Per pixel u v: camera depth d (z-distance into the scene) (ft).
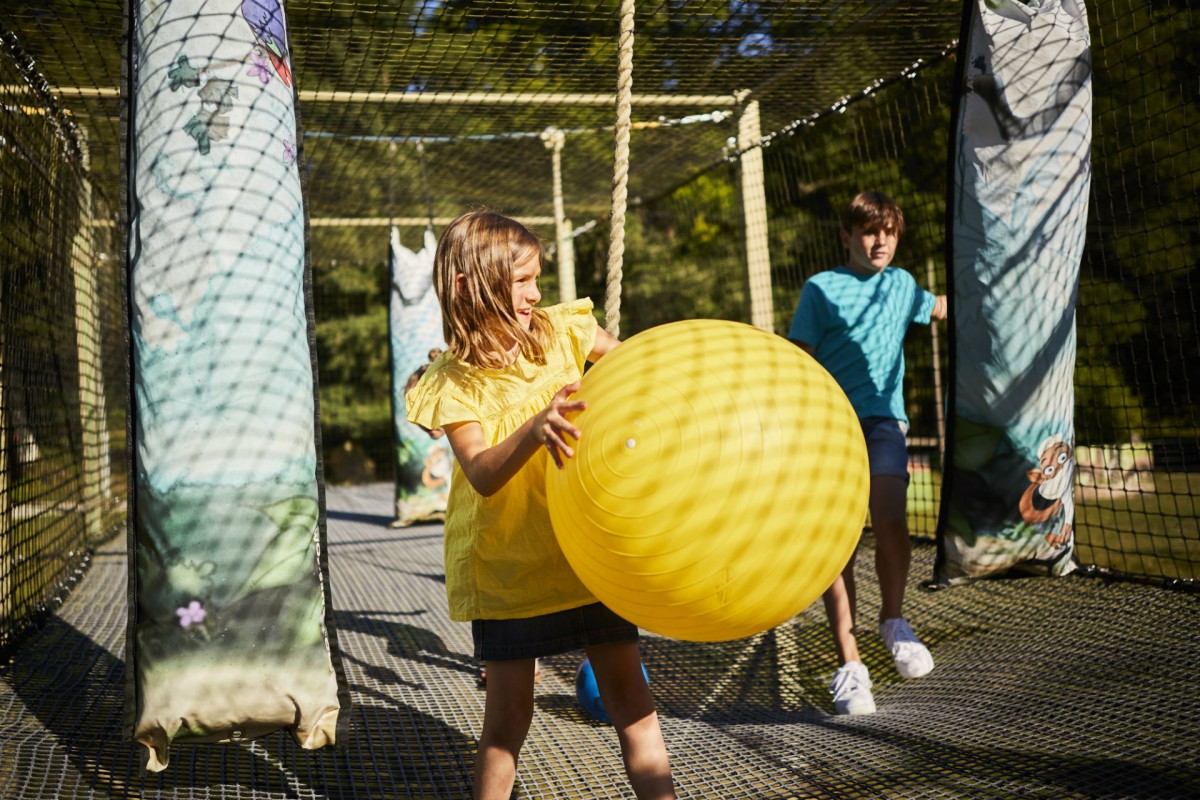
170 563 7.47
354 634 15.20
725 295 45.19
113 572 20.39
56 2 14.93
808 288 12.60
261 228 7.85
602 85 21.01
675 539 5.96
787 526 5.98
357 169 28.04
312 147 25.16
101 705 10.90
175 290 7.63
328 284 57.16
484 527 7.40
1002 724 9.68
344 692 7.91
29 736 9.68
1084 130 11.54
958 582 12.33
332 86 19.84
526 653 7.28
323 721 7.77
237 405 7.60
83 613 16.25
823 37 18.37
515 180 30.94
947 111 26.66
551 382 7.71
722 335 6.56
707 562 5.98
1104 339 30.63
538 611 7.30
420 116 22.97
